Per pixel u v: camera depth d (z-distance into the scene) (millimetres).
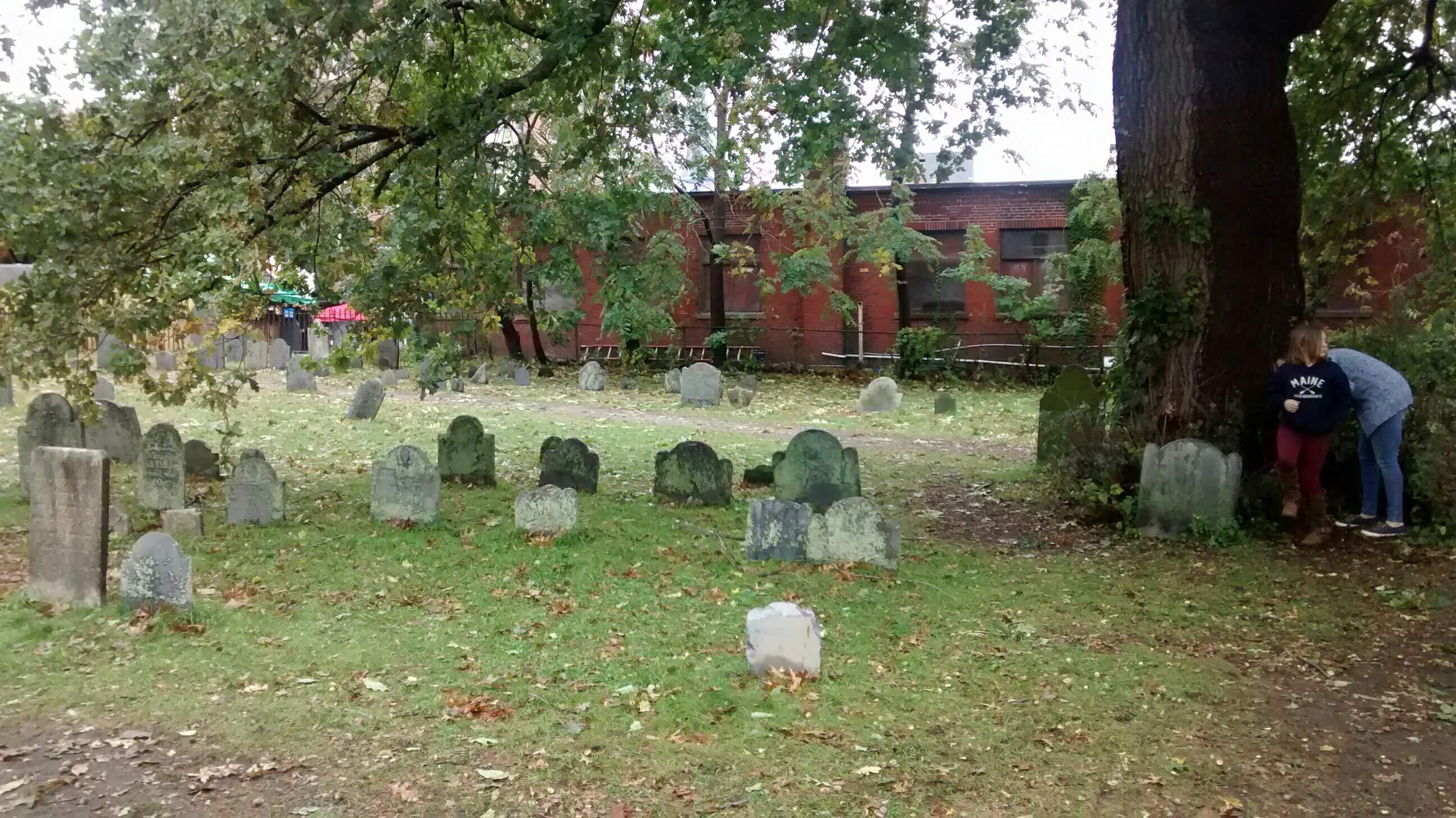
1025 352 25719
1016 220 26219
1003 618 6590
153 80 7797
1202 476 8445
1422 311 11180
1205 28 8773
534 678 5352
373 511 8867
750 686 5273
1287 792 4234
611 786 4176
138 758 4352
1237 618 6574
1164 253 9070
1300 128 12164
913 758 4488
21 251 8148
